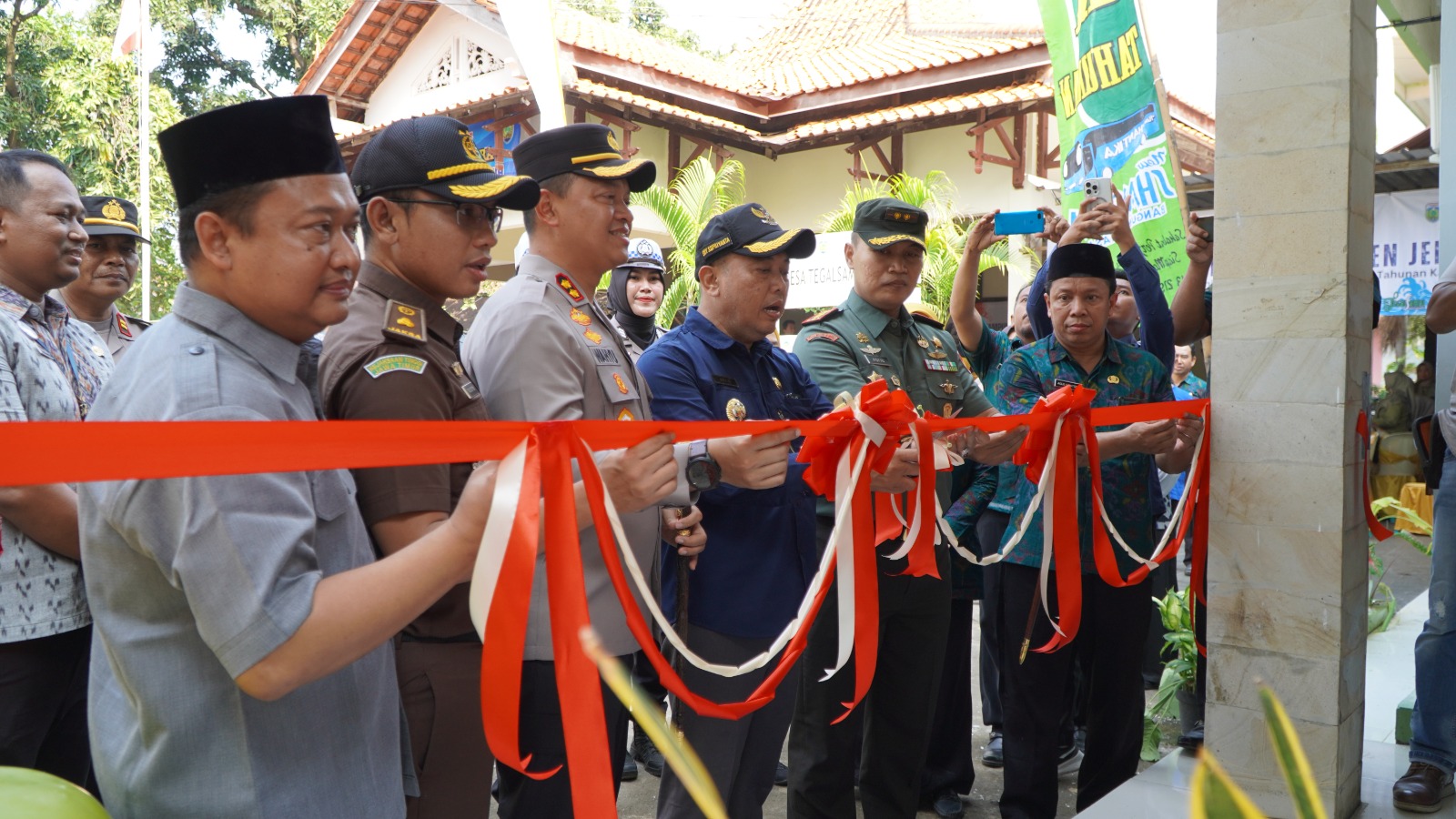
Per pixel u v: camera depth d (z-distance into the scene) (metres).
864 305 3.02
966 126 12.30
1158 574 4.69
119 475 0.96
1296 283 2.65
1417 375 9.68
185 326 1.31
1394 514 4.65
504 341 1.96
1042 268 3.77
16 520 2.13
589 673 1.30
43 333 2.48
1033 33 12.15
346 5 19.91
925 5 14.86
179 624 1.23
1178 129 11.47
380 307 1.76
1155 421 2.81
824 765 2.65
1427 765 2.83
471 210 1.80
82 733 2.47
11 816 1.09
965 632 3.50
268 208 1.30
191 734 1.23
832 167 13.50
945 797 3.49
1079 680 4.04
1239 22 2.70
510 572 1.21
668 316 10.89
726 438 1.88
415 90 14.34
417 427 1.19
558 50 8.55
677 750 0.74
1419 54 6.59
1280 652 2.70
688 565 2.32
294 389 1.39
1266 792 2.70
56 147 14.58
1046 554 2.53
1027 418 2.50
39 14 15.31
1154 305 3.38
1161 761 3.01
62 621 2.26
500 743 1.20
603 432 1.43
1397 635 4.71
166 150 1.32
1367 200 2.74
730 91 12.91
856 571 1.96
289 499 1.21
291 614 1.15
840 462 1.98
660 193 10.91
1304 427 2.66
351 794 1.34
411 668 1.73
